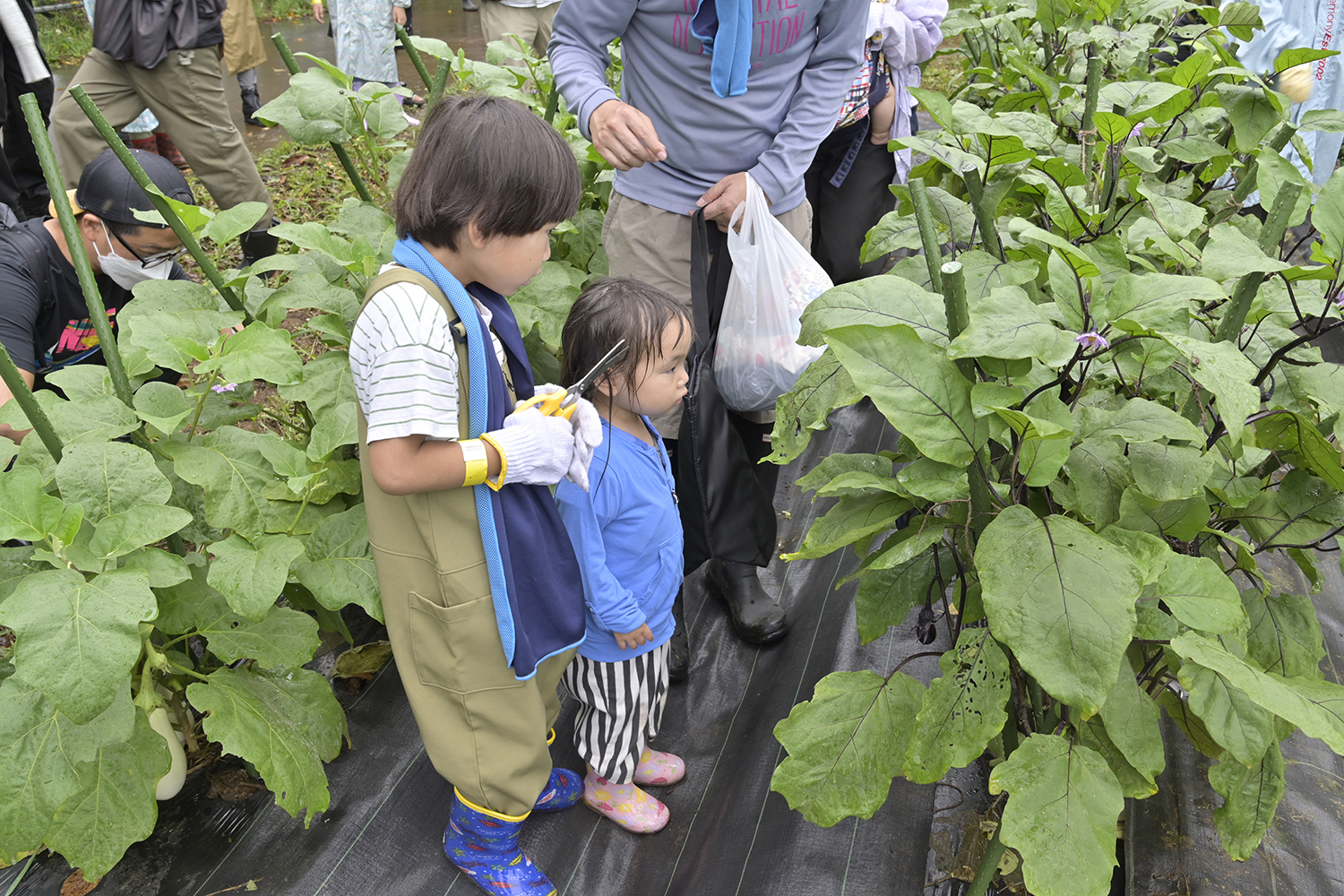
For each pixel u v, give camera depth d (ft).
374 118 8.00
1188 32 8.90
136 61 12.98
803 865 5.85
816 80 7.99
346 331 6.93
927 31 11.03
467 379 4.84
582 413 5.39
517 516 5.15
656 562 6.38
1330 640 7.59
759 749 7.03
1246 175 6.77
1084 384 5.35
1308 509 5.26
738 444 7.79
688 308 8.35
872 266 12.23
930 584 5.84
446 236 4.65
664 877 6.42
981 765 6.37
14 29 14.30
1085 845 4.11
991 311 4.04
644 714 6.47
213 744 6.68
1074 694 3.76
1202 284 4.07
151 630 5.91
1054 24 8.98
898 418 4.10
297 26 36.88
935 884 5.73
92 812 5.27
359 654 7.45
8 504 4.91
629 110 7.31
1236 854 4.75
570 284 8.24
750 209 7.59
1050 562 3.98
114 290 8.20
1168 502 4.74
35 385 8.00
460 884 6.10
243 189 14.30
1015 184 5.82
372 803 6.47
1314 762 6.07
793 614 8.72
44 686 4.53
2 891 5.82
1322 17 12.85
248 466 6.05
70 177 14.01
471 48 31.14
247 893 5.89
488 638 5.23
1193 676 4.57
